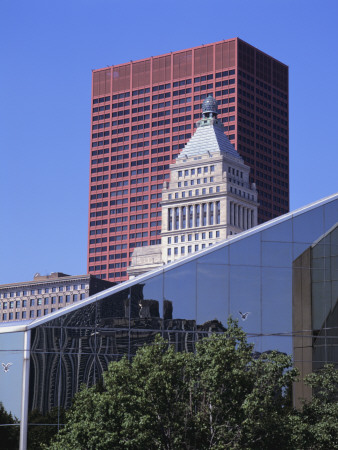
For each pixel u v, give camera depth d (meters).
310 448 95.19
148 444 87.06
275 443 88.69
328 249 118.94
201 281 115.69
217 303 115.50
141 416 87.44
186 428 88.75
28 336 109.94
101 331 111.81
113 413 88.81
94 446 88.56
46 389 109.12
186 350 113.25
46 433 107.81
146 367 90.75
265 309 116.31
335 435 95.12
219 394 88.31
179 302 114.56
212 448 85.81
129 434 88.12
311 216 119.75
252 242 118.00
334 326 116.88
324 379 103.69
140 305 113.62
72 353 110.44
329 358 116.06
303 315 116.81
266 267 117.62
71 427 92.69
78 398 94.69
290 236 118.94
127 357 111.50
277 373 91.62
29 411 108.44
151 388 88.06
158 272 114.88
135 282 114.25
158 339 95.56
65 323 111.25
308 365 115.50
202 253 116.62
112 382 91.12
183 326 113.81
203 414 90.19
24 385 108.94
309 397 113.44
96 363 110.69
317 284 118.00
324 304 117.50
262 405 87.69
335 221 120.06
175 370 90.12
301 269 118.12
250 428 86.62
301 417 98.62
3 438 107.88
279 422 88.25
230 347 89.12
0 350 110.56
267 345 115.38
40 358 109.88
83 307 112.19
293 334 116.06
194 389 91.88
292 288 117.44
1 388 109.44
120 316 112.69
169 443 88.75
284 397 101.06
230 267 116.81
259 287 116.81
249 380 89.62
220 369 88.31
